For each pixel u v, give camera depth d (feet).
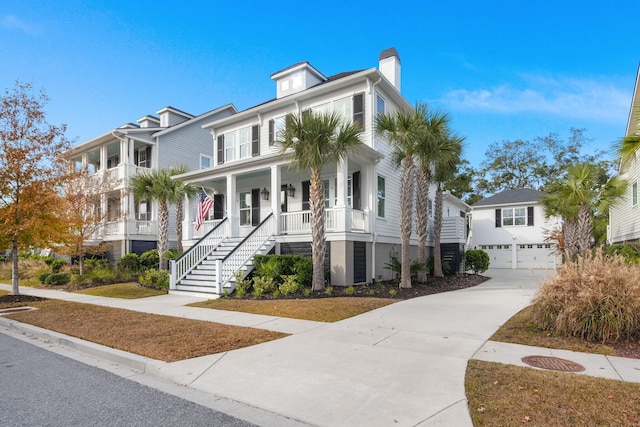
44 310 32.94
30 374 16.98
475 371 15.25
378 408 12.30
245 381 15.05
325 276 43.04
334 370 15.89
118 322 26.53
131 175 70.44
